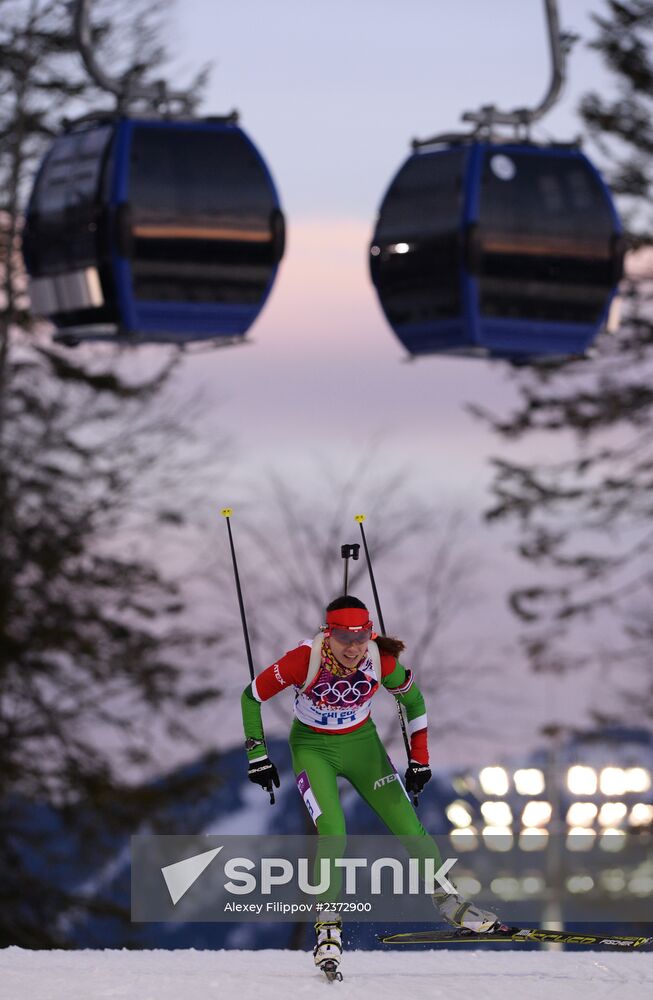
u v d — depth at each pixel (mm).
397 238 49531
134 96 47156
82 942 94250
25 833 94250
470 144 48875
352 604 22859
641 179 112062
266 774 23328
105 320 47062
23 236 48094
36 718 94688
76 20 46000
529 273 48906
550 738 110312
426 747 24141
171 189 46594
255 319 48156
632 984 22531
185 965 25578
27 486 95062
